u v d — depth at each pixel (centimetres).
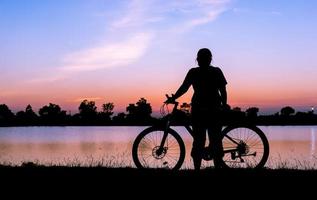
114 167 798
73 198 613
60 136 15025
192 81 765
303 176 682
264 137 768
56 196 622
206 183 652
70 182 676
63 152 4844
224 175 694
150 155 765
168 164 760
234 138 770
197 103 760
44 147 6356
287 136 13488
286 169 746
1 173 741
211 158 762
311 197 593
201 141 762
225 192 618
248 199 593
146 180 673
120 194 623
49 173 735
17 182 684
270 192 614
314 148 5256
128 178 688
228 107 768
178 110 774
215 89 762
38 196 623
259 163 764
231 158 766
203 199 596
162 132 768
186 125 771
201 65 765
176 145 764
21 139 11456
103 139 10994
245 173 706
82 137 13400
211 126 758
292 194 604
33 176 715
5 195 628
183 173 716
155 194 619
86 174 721
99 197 615
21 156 3812
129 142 8256
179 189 634
